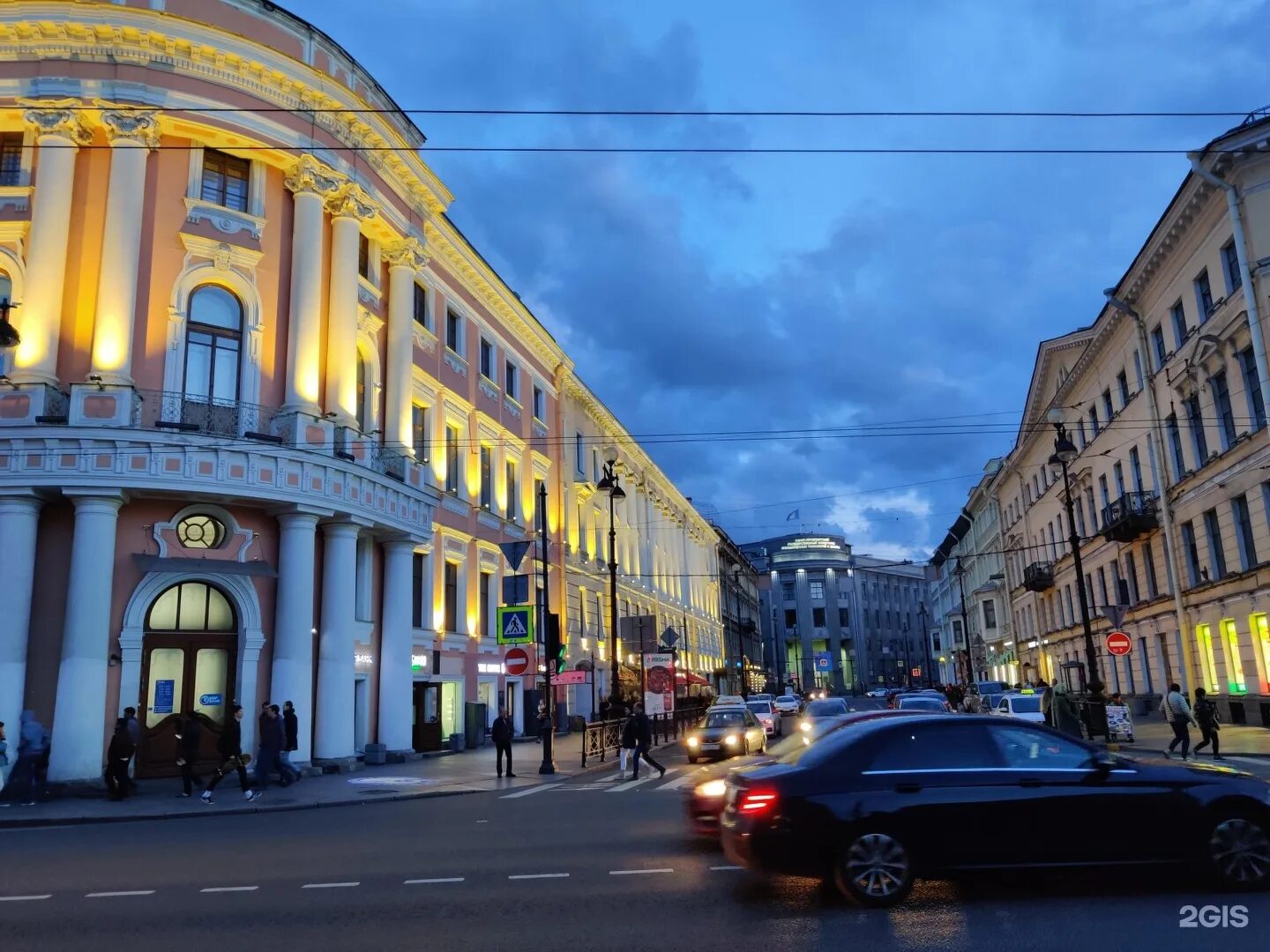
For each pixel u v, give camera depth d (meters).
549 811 14.67
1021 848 7.42
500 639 23.61
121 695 19.48
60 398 19.62
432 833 12.49
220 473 20.16
